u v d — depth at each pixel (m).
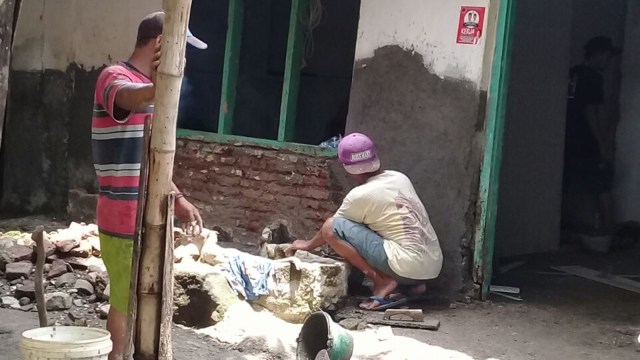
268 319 4.94
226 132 6.71
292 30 6.38
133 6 6.93
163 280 3.06
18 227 6.80
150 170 3.02
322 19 7.06
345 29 7.74
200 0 7.33
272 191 6.43
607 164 8.45
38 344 2.92
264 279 5.06
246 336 4.64
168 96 2.97
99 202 3.62
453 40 5.72
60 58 7.27
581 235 8.00
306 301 5.07
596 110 8.40
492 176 5.72
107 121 3.50
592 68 8.42
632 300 6.14
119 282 3.60
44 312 3.46
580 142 8.45
